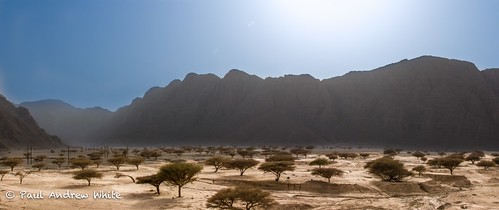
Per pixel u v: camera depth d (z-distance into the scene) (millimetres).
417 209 41656
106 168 83562
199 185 57531
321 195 54500
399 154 161875
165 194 47688
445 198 49438
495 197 49250
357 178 65125
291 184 59031
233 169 76500
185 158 128750
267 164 62000
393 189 57969
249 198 38156
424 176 69750
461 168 85500
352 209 42531
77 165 80562
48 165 98812
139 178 48812
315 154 154875
